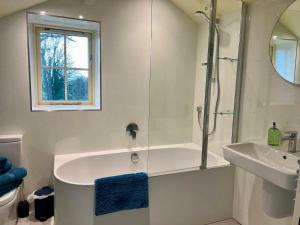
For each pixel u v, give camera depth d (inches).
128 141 106.7
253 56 83.0
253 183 83.0
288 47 69.1
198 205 86.9
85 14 92.1
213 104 95.3
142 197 75.7
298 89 66.7
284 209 61.4
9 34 83.7
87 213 71.6
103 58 97.5
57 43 97.7
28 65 87.4
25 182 92.4
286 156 64.8
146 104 107.2
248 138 86.5
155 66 104.6
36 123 91.3
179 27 105.2
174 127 110.7
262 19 78.5
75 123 96.8
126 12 98.0
